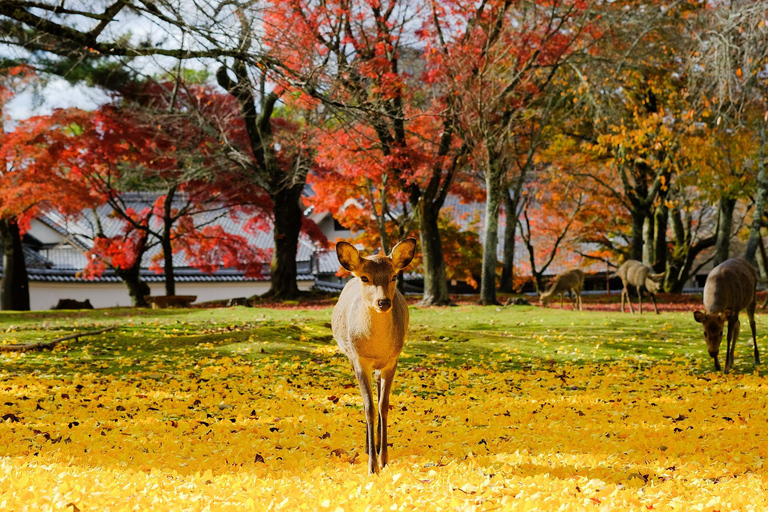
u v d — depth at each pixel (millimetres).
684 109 24359
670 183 31188
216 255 35625
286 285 31094
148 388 10086
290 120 35438
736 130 21219
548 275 45125
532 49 24453
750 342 14688
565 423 7879
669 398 9305
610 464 5988
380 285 5672
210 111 30031
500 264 36688
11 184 25469
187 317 20875
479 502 4621
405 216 31516
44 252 46438
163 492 4801
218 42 11250
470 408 8852
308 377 11156
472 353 13906
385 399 6117
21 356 12914
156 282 45281
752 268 11977
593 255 43469
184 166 30578
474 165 28156
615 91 27109
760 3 13781
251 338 14844
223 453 6383
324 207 32500
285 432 7309
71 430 7246
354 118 12516
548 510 4473
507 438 7102
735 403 8812
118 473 5484
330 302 29188
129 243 32406
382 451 5996
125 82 26906
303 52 12305
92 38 11250
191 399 9258
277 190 30047
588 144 31500
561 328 17406
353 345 6027
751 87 16797
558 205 37375
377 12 23203
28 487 4750
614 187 35969
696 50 16453
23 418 7891
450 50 23172
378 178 27062
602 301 28891
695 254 34531
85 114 26672
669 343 14797
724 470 5703
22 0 10930
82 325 18109
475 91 23266
